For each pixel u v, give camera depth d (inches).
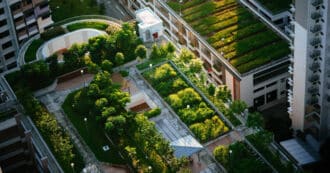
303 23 7637.8
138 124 7824.8
